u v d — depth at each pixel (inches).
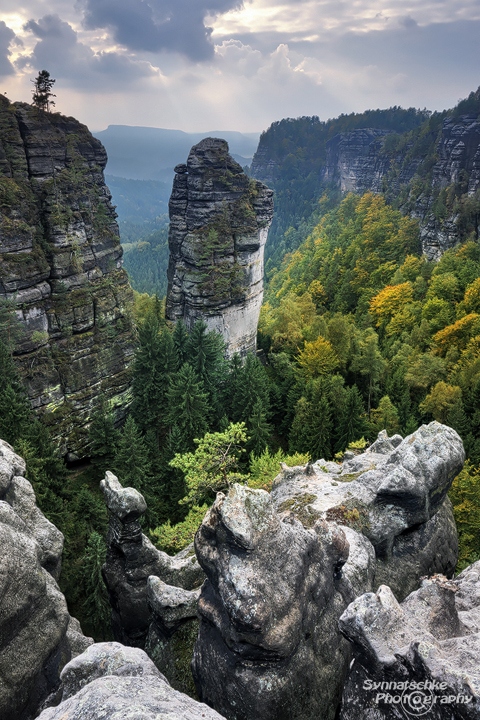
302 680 529.3
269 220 3499.0
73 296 2453.2
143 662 523.2
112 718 382.9
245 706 512.1
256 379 2598.4
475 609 621.0
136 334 2844.5
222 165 3216.0
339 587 636.7
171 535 1341.0
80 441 2481.5
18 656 578.2
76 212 2465.6
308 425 2463.1
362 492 845.2
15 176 2287.2
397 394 2847.0
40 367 2358.5
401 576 781.9
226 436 1225.4
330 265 5851.4
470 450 2175.2
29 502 775.7
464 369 2748.5
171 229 3479.3
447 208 5172.2
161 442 2561.5
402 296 4074.8
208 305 3314.5
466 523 1513.3
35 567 603.8
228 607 496.4
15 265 2226.9
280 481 1012.5
